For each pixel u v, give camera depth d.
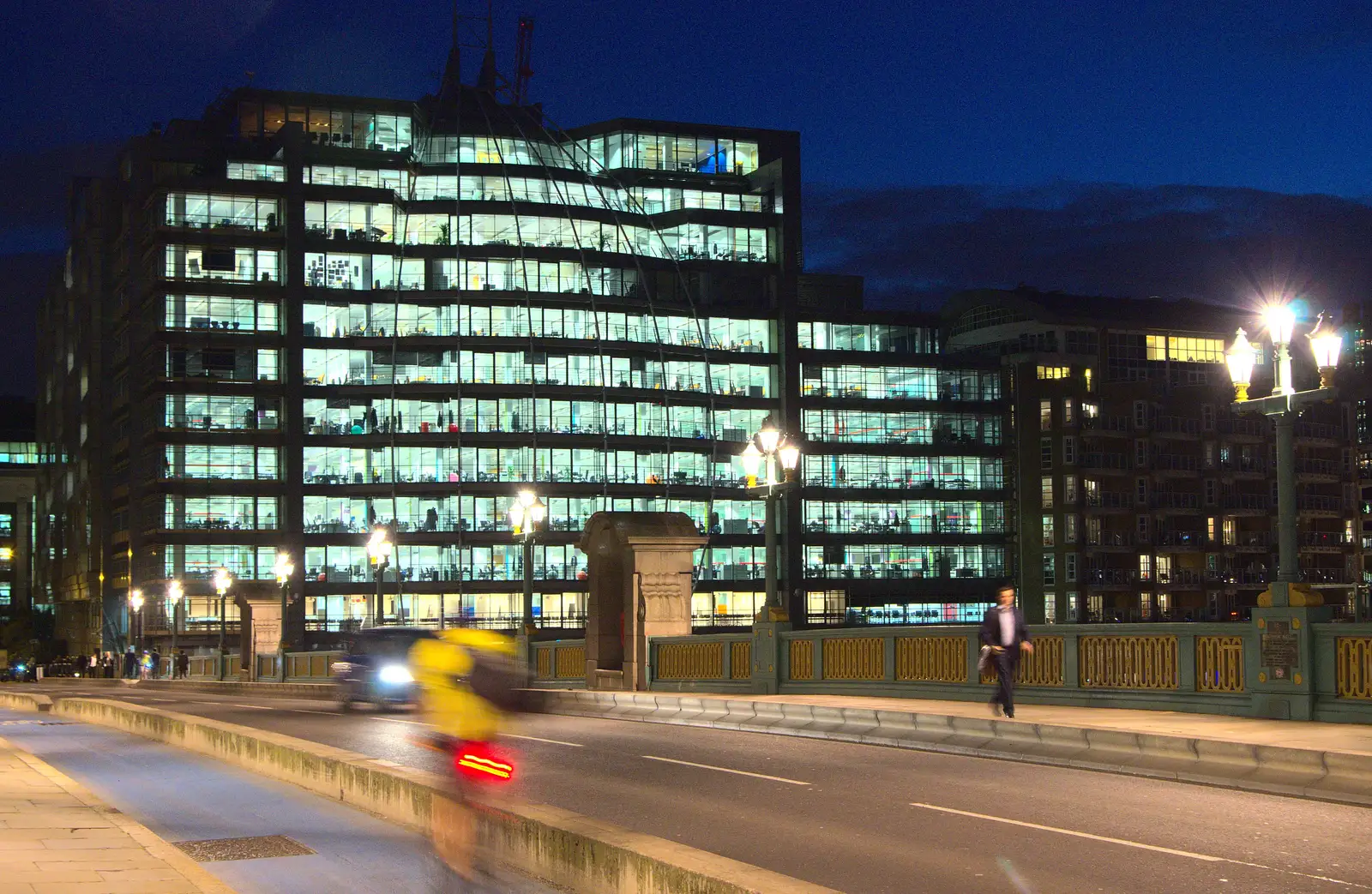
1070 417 111.44
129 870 10.49
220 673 65.25
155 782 17.91
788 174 110.38
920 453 110.81
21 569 165.00
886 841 12.33
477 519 96.88
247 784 17.22
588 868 10.05
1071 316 115.06
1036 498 111.25
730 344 107.81
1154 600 112.38
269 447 95.56
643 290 103.88
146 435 96.00
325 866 11.87
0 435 169.00
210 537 93.12
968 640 24.16
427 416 97.75
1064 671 22.39
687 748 20.98
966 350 119.62
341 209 98.44
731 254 108.62
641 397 101.38
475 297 98.06
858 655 26.72
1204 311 122.44
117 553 103.19
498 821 11.43
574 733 24.23
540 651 38.34
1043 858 11.42
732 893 8.27
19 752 20.58
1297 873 10.71
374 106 102.44
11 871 10.41
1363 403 126.19
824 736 22.53
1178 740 16.42
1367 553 124.75
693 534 33.69
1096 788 15.49
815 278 116.69
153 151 99.94
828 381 109.88
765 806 14.61
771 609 28.77
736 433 107.06
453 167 100.94
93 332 111.06
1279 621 18.88
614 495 99.62
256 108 100.50
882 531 109.19
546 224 101.94
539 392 98.50
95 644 109.38
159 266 94.56
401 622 95.25
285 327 95.75
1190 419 115.81
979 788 15.67
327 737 24.42
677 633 33.22
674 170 110.25
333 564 95.50
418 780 13.38
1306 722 18.31
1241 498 117.00
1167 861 11.20
